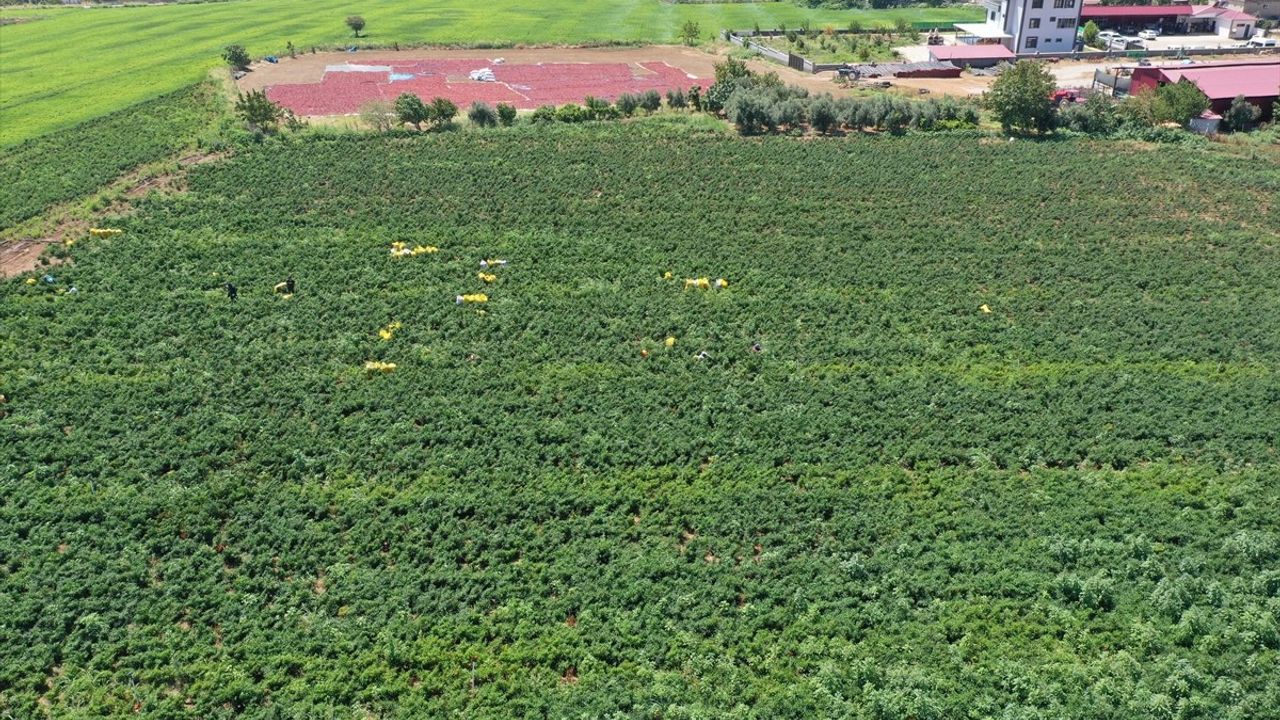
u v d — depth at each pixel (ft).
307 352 167.43
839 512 130.31
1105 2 490.90
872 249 207.10
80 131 288.10
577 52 435.94
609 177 247.50
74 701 104.32
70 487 134.62
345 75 384.27
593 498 132.87
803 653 109.09
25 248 206.69
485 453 142.72
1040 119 278.87
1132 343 169.78
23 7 565.12
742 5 577.84
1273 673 105.29
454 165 255.70
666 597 116.47
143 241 208.23
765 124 288.30
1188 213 224.94
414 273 195.31
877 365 165.07
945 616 114.11
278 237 212.43
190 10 550.77
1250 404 152.15
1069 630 111.45
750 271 197.36
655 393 156.15
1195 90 281.95
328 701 104.58
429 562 123.54
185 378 159.33
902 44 449.48
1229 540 123.03
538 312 180.75
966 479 136.87
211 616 114.73
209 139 274.36
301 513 131.13
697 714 100.99
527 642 111.24
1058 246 208.13
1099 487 134.72
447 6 557.74
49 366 162.09
